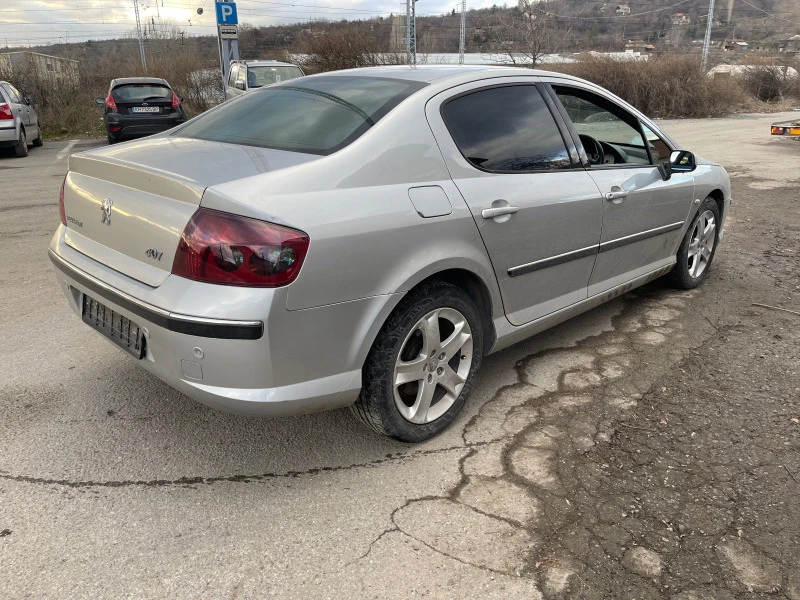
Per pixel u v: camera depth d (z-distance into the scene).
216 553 2.22
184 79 19.94
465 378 2.98
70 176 3.00
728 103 24.33
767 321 4.29
